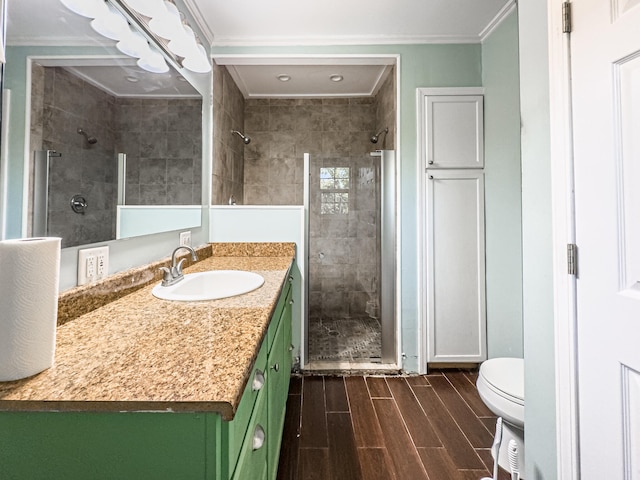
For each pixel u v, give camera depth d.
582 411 0.93
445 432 1.71
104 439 0.53
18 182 0.81
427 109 2.34
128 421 0.53
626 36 0.78
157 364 0.64
